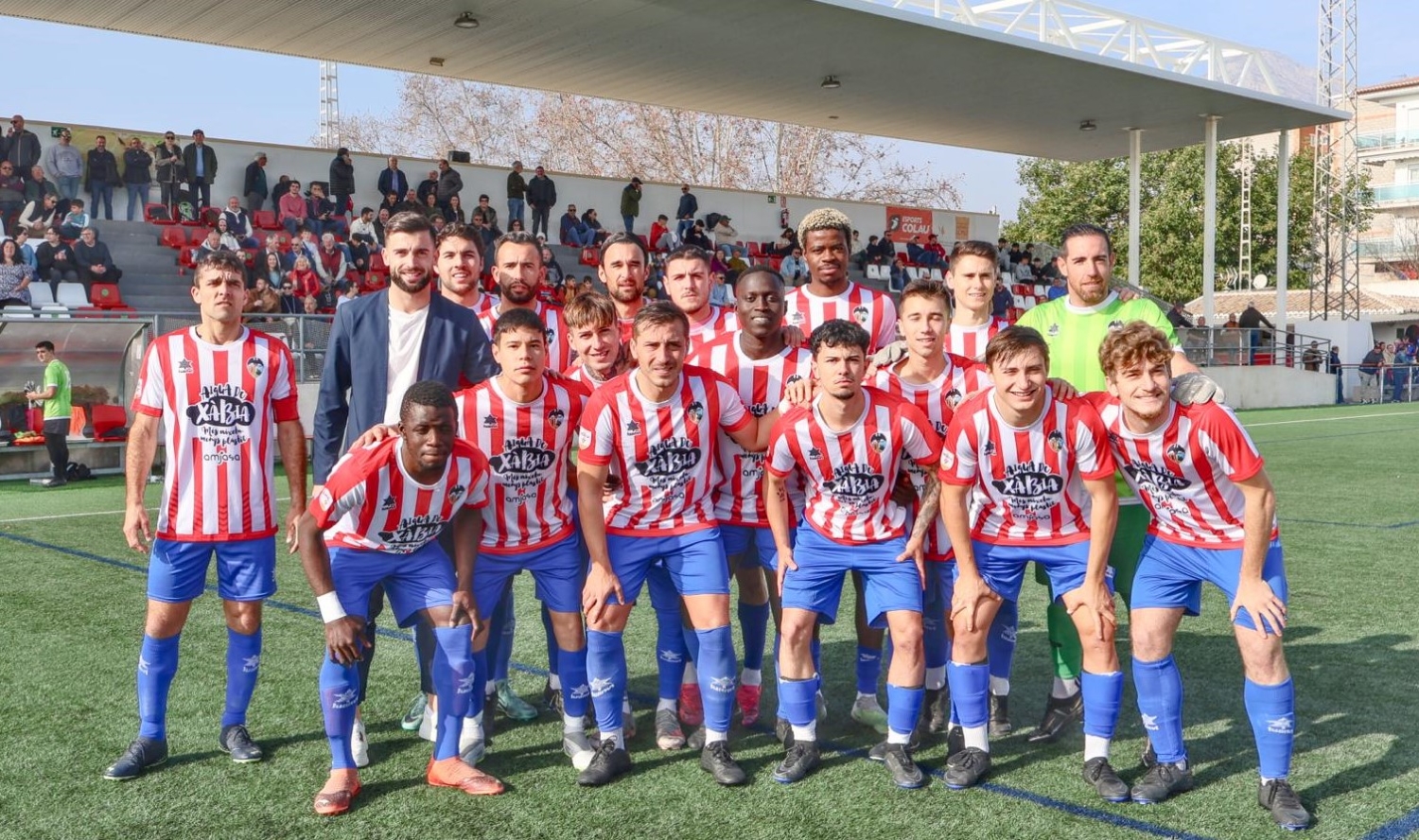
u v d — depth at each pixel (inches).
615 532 142.3
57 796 131.3
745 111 852.6
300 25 609.3
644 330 133.3
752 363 157.8
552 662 164.1
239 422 141.1
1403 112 1904.5
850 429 134.5
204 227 658.8
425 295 150.6
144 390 141.1
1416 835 118.4
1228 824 122.0
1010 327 129.3
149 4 565.0
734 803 129.3
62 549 285.1
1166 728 130.8
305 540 127.9
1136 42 784.3
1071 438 131.3
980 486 137.6
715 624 138.7
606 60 695.1
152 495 387.2
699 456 141.0
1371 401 1013.8
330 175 683.4
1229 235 1507.1
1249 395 891.4
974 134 952.9
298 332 508.7
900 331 173.6
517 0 576.4
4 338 433.1
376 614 152.6
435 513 131.8
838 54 690.2
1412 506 358.3
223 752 146.0
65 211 611.8
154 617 140.0
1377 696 166.2
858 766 141.8
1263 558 123.5
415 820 124.7
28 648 193.5
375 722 159.2
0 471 432.8
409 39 641.6
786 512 142.0
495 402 138.6
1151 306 150.6
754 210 959.0
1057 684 151.0
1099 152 1037.8
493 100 1381.6
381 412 148.9
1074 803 128.6
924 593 153.7
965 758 135.9
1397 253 1791.3
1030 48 685.3
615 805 129.0
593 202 879.1
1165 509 130.2
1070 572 138.3
